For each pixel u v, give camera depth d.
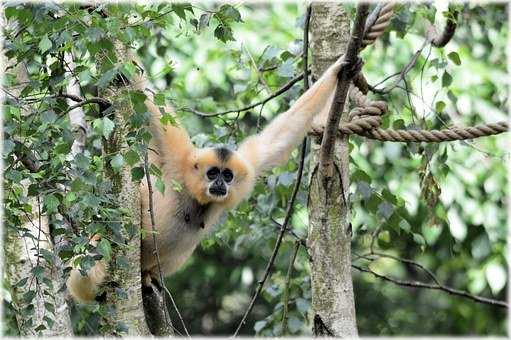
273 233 14.59
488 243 18.19
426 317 25.81
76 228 10.48
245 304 25.41
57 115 9.91
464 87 18.30
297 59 13.94
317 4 12.07
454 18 13.49
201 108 15.77
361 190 13.56
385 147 17.83
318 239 11.38
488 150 18.52
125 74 9.23
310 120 12.54
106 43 9.48
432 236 19.95
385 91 13.80
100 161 10.57
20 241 11.09
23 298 10.10
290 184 13.77
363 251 22.38
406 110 16.95
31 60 10.34
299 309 13.56
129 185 10.71
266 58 14.61
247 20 18.77
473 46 19.50
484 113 18.09
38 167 10.30
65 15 9.58
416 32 15.96
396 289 25.91
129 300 10.66
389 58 18.30
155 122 12.25
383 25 11.00
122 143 10.42
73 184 9.23
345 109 11.71
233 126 14.45
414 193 18.50
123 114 10.40
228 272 24.59
